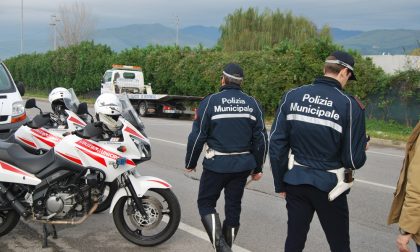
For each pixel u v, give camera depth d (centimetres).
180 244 542
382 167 1086
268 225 617
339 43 2184
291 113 375
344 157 365
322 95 369
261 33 4841
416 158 304
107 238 558
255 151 475
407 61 1919
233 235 478
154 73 3009
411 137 329
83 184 520
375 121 1936
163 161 1062
